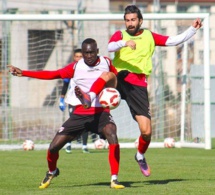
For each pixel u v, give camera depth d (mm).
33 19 49688
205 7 78000
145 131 27328
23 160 41094
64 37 69688
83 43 25594
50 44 65500
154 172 32750
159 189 25297
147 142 27922
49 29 69500
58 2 73750
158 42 28109
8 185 27844
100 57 26156
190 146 52438
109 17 49594
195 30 27688
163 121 61500
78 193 24250
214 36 74062
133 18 27609
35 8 73375
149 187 26000
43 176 31484
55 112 66375
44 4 73438
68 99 26109
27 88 68438
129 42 26078
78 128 25672
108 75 25234
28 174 32438
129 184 27328
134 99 27641
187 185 26734
